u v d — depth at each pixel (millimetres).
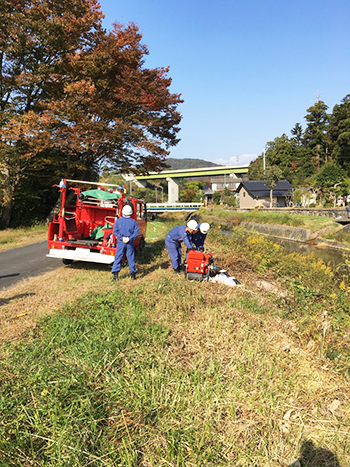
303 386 3574
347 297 6637
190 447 2607
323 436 2889
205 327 4691
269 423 2936
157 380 3258
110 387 3164
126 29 21578
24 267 9547
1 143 17031
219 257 10492
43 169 22438
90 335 4172
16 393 3043
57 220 9055
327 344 4406
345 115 61344
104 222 10227
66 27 18156
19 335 4336
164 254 11266
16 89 19109
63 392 3020
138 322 4613
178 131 25172
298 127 80875
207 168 98938
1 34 17781
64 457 2430
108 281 7461
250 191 51031
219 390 3221
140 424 2758
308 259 11648
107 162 25109
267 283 8125
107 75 21422
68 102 18391
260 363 3787
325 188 43000
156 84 22281
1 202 19312
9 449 2445
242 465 2506
